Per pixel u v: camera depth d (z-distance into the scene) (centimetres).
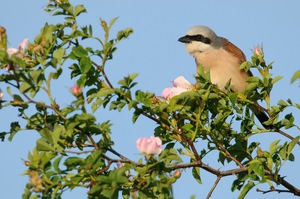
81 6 950
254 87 1025
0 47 858
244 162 1037
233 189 954
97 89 930
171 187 800
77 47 892
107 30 915
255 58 1076
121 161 848
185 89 995
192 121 990
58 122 886
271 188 959
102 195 759
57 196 776
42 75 819
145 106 913
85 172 790
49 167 785
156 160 809
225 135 1028
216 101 998
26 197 771
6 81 836
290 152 940
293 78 625
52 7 956
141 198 832
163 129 959
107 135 866
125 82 880
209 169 937
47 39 874
